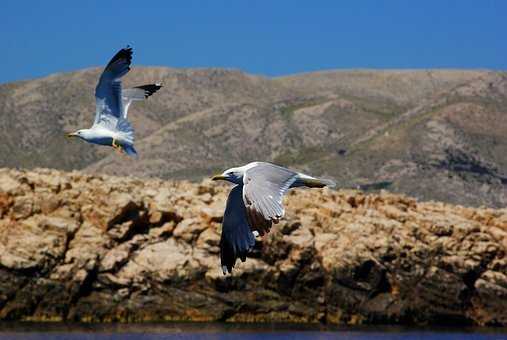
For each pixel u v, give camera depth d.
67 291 61.81
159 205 65.94
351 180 194.12
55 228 63.12
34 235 62.75
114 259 63.16
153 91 24.30
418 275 69.69
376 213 73.44
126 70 24.09
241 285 64.44
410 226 72.25
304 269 66.25
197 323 62.84
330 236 68.38
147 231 65.56
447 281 70.50
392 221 72.06
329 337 59.59
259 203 16.31
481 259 72.44
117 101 24.12
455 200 184.12
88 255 62.75
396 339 60.62
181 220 66.25
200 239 65.31
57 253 62.44
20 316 61.12
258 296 64.75
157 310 62.91
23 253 61.75
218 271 63.88
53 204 64.12
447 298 70.12
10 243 62.19
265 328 62.38
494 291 71.75
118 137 23.98
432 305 69.62
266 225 16.19
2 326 59.09
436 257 71.19
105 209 64.31
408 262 69.75
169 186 72.06
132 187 67.62
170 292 63.47
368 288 67.56
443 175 191.75
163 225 65.75
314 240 67.50
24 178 64.94
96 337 55.84
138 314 62.59
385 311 67.38
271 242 65.75
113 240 64.12
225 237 18.05
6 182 64.25
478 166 196.50
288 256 66.25
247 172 16.56
